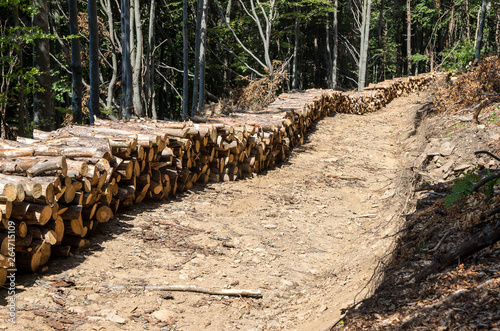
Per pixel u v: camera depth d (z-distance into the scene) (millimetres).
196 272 5379
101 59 22969
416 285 3674
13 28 10977
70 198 5273
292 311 4734
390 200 8070
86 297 4484
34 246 4688
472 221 4180
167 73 29172
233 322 4473
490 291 3055
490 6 27047
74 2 10961
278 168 11086
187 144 8219
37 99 13102
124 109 14328
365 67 28672
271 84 19000
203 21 18797
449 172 8148
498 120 8836
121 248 5680
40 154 5809
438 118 11492
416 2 40656
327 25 33406
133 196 6812
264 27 27859
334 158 11969
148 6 24859
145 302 4574
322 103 16469
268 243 6523
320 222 7562
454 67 23656
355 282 4855
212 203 7992
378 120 17422
